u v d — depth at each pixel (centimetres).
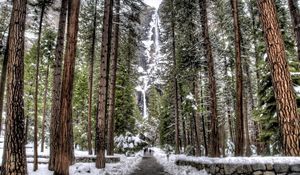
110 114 2639
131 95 3672
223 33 2864
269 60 912
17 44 1046
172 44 3362
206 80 3070
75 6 1320
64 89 1258
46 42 2864
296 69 1828
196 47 2300
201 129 4019
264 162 871
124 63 3509
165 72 3872
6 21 1902
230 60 3023
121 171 1627
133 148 3425
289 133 843
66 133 1231
